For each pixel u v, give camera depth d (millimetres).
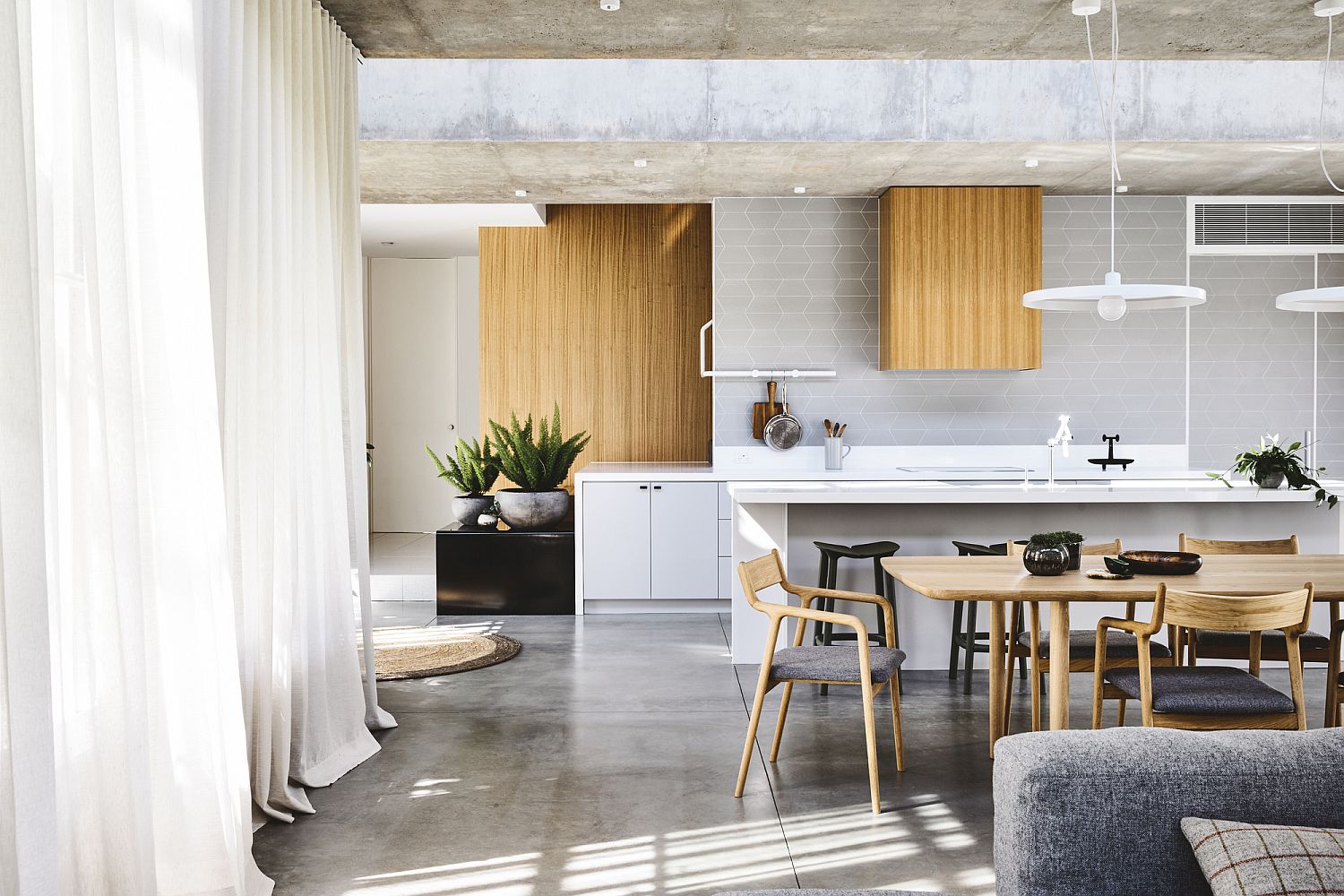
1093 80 5676
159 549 2580
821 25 4098
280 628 3365
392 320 9914
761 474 6855
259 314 3207
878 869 2924
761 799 3480
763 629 5387
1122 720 3795
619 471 7031
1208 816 1724
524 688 4965
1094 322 7316
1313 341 7332
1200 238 7238
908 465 7336
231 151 3049
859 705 4652
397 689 4965
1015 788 1775
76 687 2174
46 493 2080
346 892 2795
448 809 3396
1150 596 3236
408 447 9961
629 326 8188
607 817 3324
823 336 7293
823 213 7238
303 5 3648
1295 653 3111
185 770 2627
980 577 3580
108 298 2252
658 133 5602
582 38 4238
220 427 2930
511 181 6551
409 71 5535
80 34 2156
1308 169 6434
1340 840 1586
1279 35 4215
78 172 2158
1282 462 5309
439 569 6848
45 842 1892
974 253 6844
